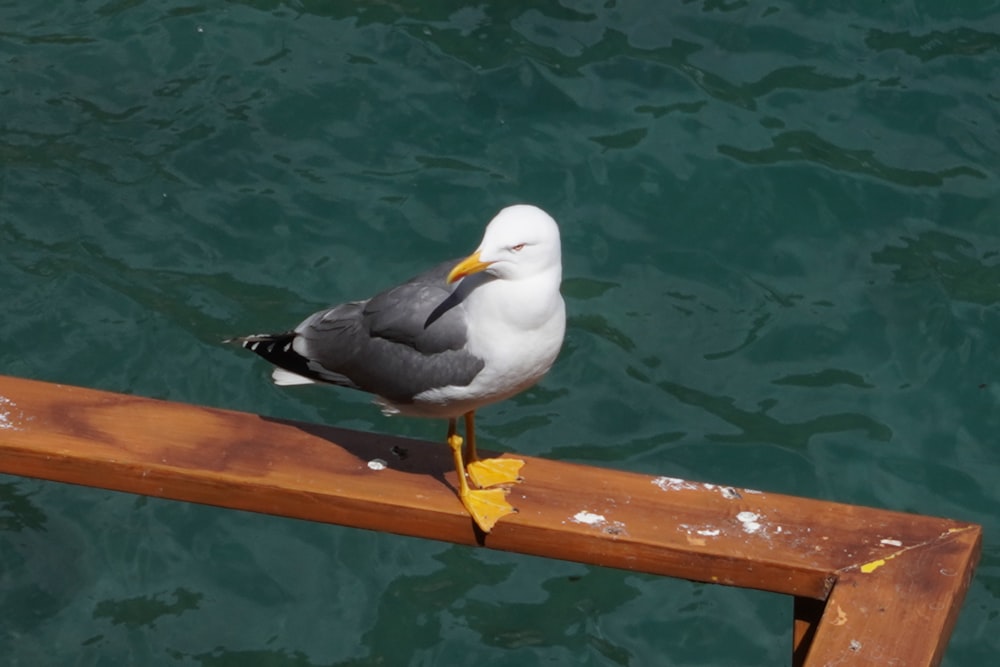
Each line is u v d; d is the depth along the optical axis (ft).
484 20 36.29
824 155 32.99
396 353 17.46
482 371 16.79
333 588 25.30
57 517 26.40
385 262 30.55
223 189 32.09
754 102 34.30
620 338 29.40
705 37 36.06
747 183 32.40
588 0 36.76
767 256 31.09
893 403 28.40
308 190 32.04
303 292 29.99
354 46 35.50
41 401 17.48
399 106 33.99
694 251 31.12
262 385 28.58
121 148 32.99
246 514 26.58
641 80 34.71
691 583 25.62
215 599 25.02
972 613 25.11
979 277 30.68
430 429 28.07
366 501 16.31
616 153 32.94
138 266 30.53
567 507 16.16
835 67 35.27
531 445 27.58
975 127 33.83
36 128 33.42
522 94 34.27
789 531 15.65
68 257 30.63
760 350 29.27
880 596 14.65
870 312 30.04
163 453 16.78
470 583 25.53
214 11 36.40
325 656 24.12
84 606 24.79
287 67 34.94
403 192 31.94
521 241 15.80
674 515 15.94
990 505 26.63
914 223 31.78
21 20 36.35
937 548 15.24
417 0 36.73
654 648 24.48
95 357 28.76
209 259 30.68
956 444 27.66
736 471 27.02
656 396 28.43
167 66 35.04
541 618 24.91
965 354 29.25
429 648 24.30
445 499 16.30
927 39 36.04
